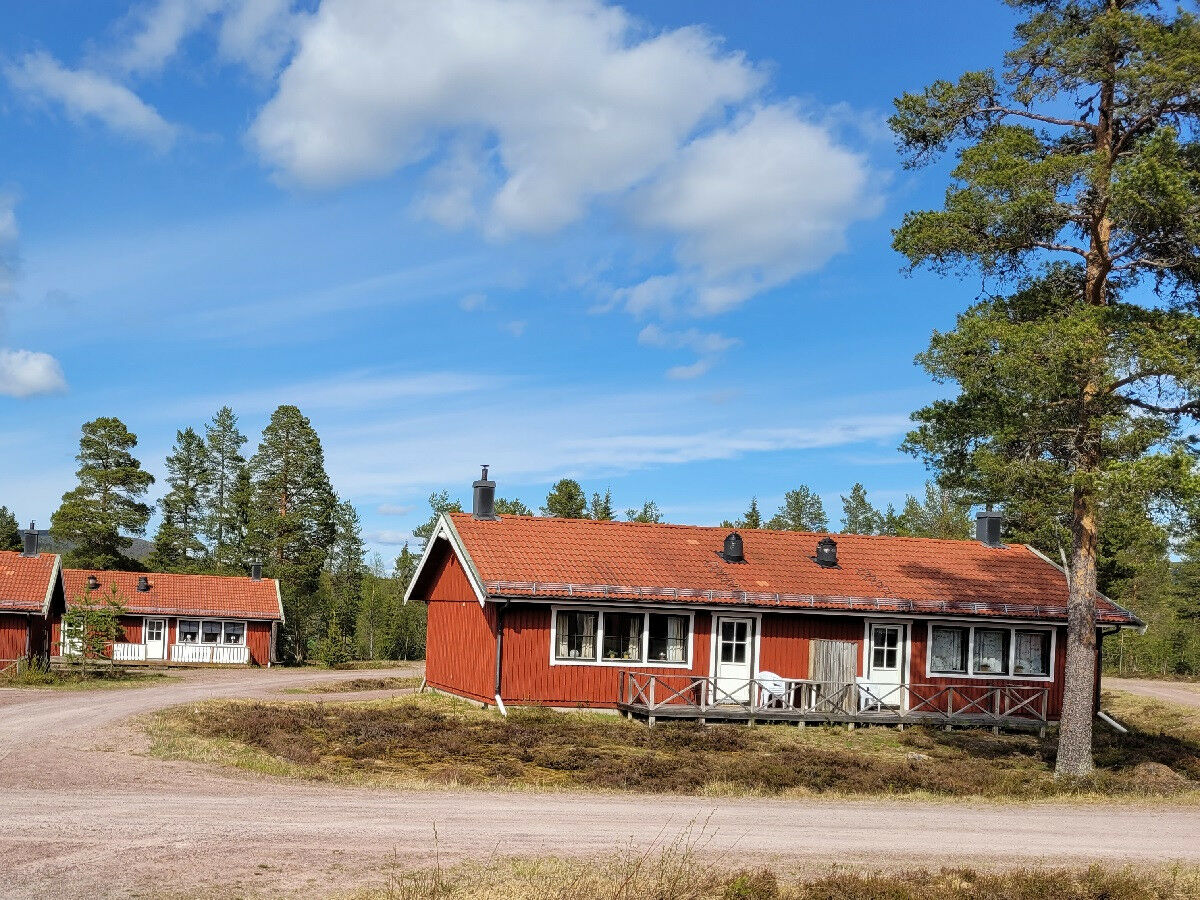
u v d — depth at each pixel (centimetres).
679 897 1012
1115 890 1105
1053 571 3034
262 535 6531
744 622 2656
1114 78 1870
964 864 1227
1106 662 6794
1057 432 1895
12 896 916
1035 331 1791
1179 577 6656
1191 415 1870
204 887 969
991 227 1931
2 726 2058
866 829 1411
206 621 5306
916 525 7662
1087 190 1884
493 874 1052
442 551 2991
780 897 1035
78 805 1274
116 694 2945
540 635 2525
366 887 992
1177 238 1838
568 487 6838
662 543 2836
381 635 8438
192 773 1554
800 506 9331
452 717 2389
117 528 6612
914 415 2077
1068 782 1928
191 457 7775
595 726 2311
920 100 2056
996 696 2727
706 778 1769
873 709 2683
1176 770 2236
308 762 1731
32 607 3609
